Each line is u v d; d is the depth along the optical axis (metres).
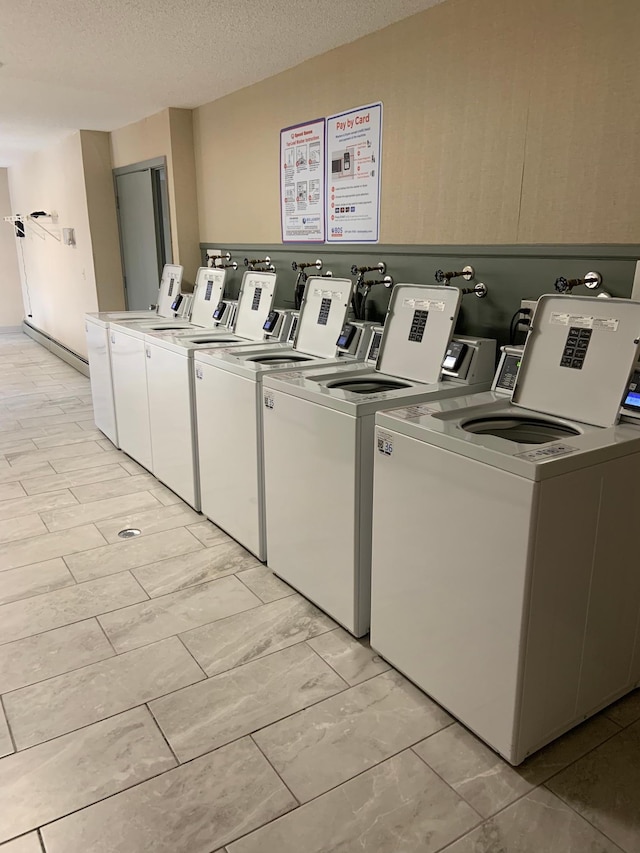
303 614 2.48
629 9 2.03
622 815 1.60
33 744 1.83
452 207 2.76
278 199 3.88
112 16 2.84
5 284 9.78
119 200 5.92
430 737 1.86
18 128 5.68
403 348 2.76
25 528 3.23
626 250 2.16
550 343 2.16
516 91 2.42
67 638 2.33
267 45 3.21
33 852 1.50
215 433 3.06
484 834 1.55
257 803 1.63
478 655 1.77
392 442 1.95
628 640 1.94
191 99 4.41
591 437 1.74
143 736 1.86
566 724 1.84
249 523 2.91
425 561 1.91
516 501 1.57
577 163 2.26
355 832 1.55
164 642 2.31
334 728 1.89
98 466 4.15
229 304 4.15
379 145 3.07
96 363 4.63
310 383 2.46
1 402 5.75
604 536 1.73
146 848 1.51
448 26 2.63
